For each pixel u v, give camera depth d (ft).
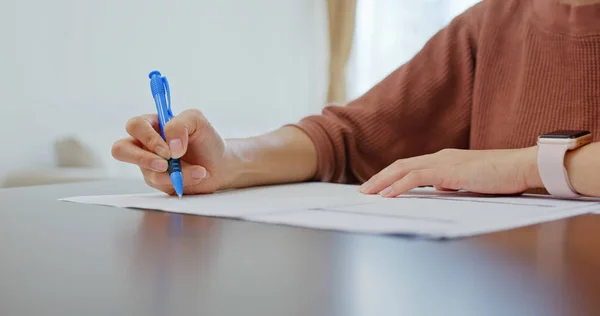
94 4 5.46
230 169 2.25
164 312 0.61
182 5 6.48
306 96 8.39
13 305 0.64
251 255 0.94
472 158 2.09
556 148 1.82
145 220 1.39
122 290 0.71
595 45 2.53
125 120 5.78
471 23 3.14
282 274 0.79
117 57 5.71
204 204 1.68
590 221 1.32
